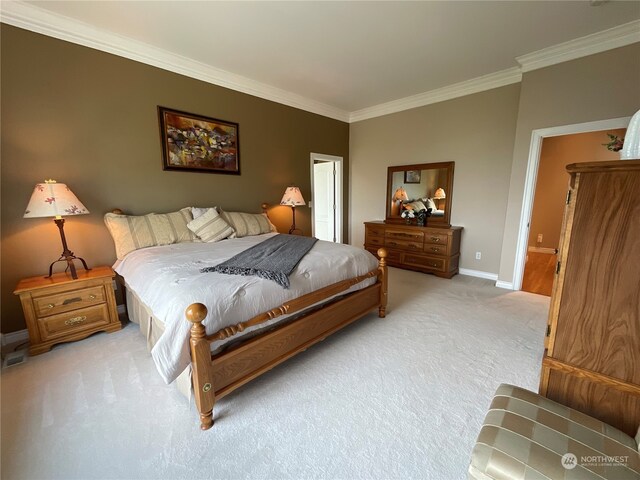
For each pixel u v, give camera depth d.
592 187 0.98
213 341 1.47
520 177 3.29
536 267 4.45
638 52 2.49
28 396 1.71
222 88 3.46
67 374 1.92
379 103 4.65
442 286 3.65
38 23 2.24
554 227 5.42
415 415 1.56
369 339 2.36
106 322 2.46
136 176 2.89
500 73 3.44
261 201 4.07
